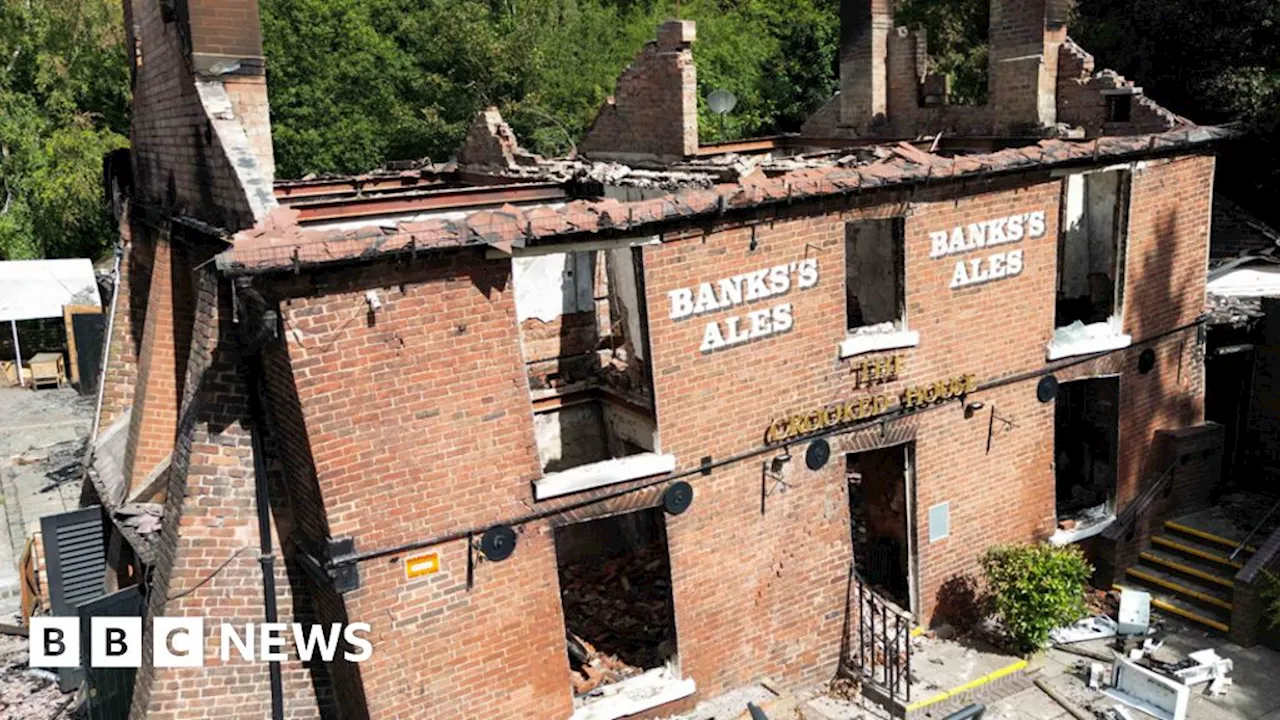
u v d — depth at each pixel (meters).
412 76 35.50
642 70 16.31
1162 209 14.09
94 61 38.72
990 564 12.93
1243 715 11.70
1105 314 16.06
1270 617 12.93
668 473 10.65
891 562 13.52
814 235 11.26
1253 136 20.50
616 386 13.11
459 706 9.84
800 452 11.60
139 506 12.10
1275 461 15.87
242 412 9.52
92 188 35.50
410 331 9.01
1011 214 12.78
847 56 17.72
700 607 11.15
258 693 10.02
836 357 11.69
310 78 35.59
